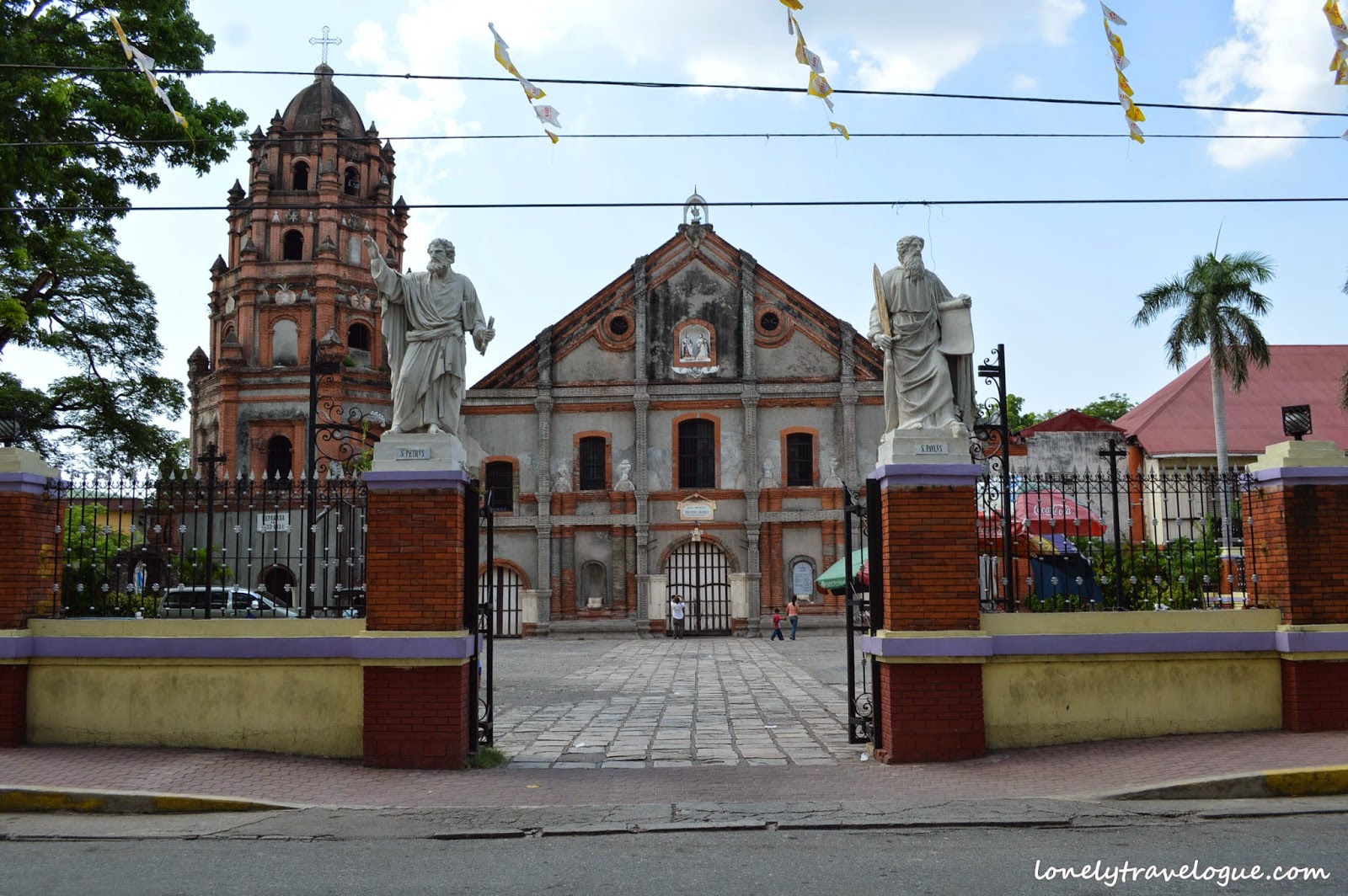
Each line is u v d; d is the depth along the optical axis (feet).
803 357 140.36
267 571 94.22
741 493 137.90
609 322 141.90
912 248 40.65
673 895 23.57
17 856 27.58
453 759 38.27
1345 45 32.32
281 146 140.67
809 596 136.15
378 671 38.55
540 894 23.73
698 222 142.31
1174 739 38.73
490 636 43.39
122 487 43.21
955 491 38.52
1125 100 33.09
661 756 42.29
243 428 134.41
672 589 138.51
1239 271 122.01
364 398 135.95
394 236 147.54
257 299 137.28
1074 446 138.82
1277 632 39.34
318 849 28.04
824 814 30.73
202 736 39.50
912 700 38.22
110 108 70.49
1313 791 32.63
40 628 39.99
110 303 109.91
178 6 74.90
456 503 38.91
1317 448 39.93
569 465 139.54
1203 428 136.56
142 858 27.25
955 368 40.75
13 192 67.92
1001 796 33.04
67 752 38.55
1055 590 46.44
